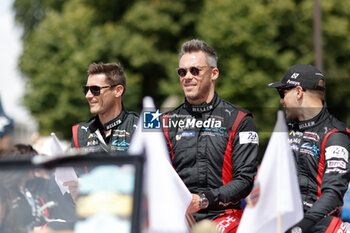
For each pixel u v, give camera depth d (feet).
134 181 6.73
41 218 8.03
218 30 82.69
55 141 14.14
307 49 89.97
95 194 6.93
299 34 89.71
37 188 8.12
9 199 7.97
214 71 15.83
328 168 14.14
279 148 10.94
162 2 101.71
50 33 96.63
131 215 6.57
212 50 15.96
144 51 96.78
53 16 100.32
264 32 82.43
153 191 9.34
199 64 15.42
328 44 94.89
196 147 15.15
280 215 10.84
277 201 10.83
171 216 9.89
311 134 14.92
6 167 7.54
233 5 84.02
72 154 7.09
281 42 89.97
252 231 11.02
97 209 6.89
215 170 15.03
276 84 15.74
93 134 17.17
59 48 95.30
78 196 7.12
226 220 14.57
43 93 90.12
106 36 97.14
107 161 6.98
